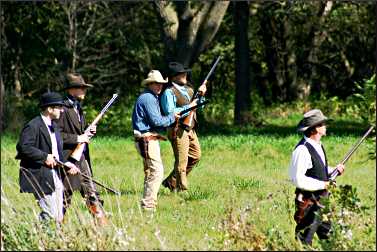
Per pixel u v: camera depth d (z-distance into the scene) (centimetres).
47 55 7262
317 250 1867
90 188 2423
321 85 9244
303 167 1978
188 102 3050
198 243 1994
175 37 6069
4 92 6191
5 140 5312
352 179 3516
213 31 6097
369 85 2895
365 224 1967
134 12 7706
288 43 8562
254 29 8431
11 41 7200
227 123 7112
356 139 5159
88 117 6962
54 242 1948
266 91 9012
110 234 1956
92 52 7744
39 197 2223
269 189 3105
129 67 8106
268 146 4750
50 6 7138
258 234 1908
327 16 8112
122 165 4153
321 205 1939
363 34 8525
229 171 3800
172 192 3053
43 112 2283
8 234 2011
